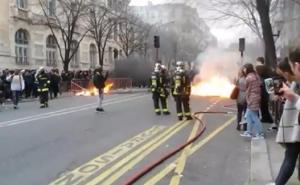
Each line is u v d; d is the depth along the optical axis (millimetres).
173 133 12703
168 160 9234
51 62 46344
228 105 21766
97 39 48656
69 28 40969
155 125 14445
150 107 21312
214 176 7910
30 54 42938
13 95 21797
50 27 41875
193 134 12430
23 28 41938
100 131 13242
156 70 17875
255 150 9719
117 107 21469
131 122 15312
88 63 55062
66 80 35094
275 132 12117
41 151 10312
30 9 43000
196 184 7402
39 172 8391
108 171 8336
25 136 12453
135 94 34156
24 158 9602
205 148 10469
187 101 15906
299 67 4938
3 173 8359
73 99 28219
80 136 12328
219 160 9172
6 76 25531
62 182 7668
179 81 15750
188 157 9484
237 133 12633
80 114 18219
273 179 7324
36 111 19875
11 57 39656
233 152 9969
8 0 39500
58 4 43281
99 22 48000
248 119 11453
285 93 5277
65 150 10391
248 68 11414
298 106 5180
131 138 11938
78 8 42250
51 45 46781
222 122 15086
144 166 8648
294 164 6023
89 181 7684
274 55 19984
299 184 6801
